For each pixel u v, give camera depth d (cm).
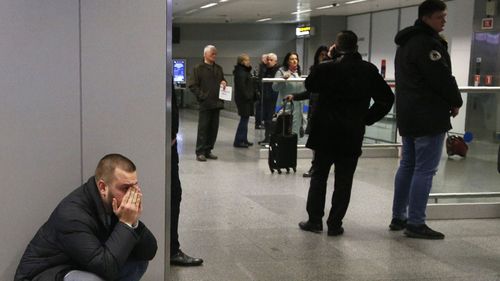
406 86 420
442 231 457
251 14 1923
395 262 381
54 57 270
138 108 283
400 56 428
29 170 274
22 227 276
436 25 412
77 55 273
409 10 1588
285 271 360
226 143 970
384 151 842
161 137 287
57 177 277
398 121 437
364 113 425
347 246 412
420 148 422
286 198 559
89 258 227
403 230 455
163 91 284
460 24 1330
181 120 1392
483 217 502
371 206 534
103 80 277
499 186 527
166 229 297
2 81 266
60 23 269
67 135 276
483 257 394
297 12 1833
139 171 287
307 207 448
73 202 237
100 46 275
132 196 240
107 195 239
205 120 771
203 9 1728
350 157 426
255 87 920
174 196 355
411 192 433
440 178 517
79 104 276
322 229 450
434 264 379
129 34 277
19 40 265
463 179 520
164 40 281
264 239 425
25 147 272
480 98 516
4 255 276
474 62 1118
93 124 278
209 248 402
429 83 406
